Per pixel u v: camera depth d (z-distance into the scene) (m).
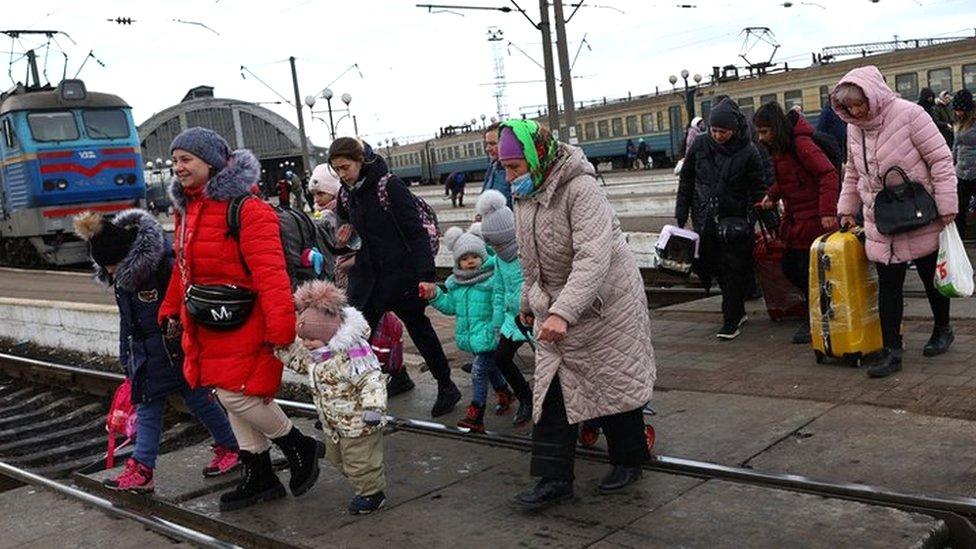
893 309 5.66
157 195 44.81
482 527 4.30
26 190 18.73
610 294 4.27
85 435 7.87
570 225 4.25
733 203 7.01
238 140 73.94
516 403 6.21
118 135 19.47
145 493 5.25
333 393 4.54
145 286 5.12
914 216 5.42
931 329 6.62
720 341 7.18
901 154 5.49
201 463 5.76
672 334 7.67
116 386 8.77
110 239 4.99
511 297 5.36
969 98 9.62
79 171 18.89
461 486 4.87
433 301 5.75
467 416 5.70
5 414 9.02
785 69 35.56
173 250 5.21
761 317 7.89
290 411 6.91
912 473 4.23
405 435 5.87
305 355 4.61
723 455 4.75
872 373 5.64
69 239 19.34
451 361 7.84
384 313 6.17
